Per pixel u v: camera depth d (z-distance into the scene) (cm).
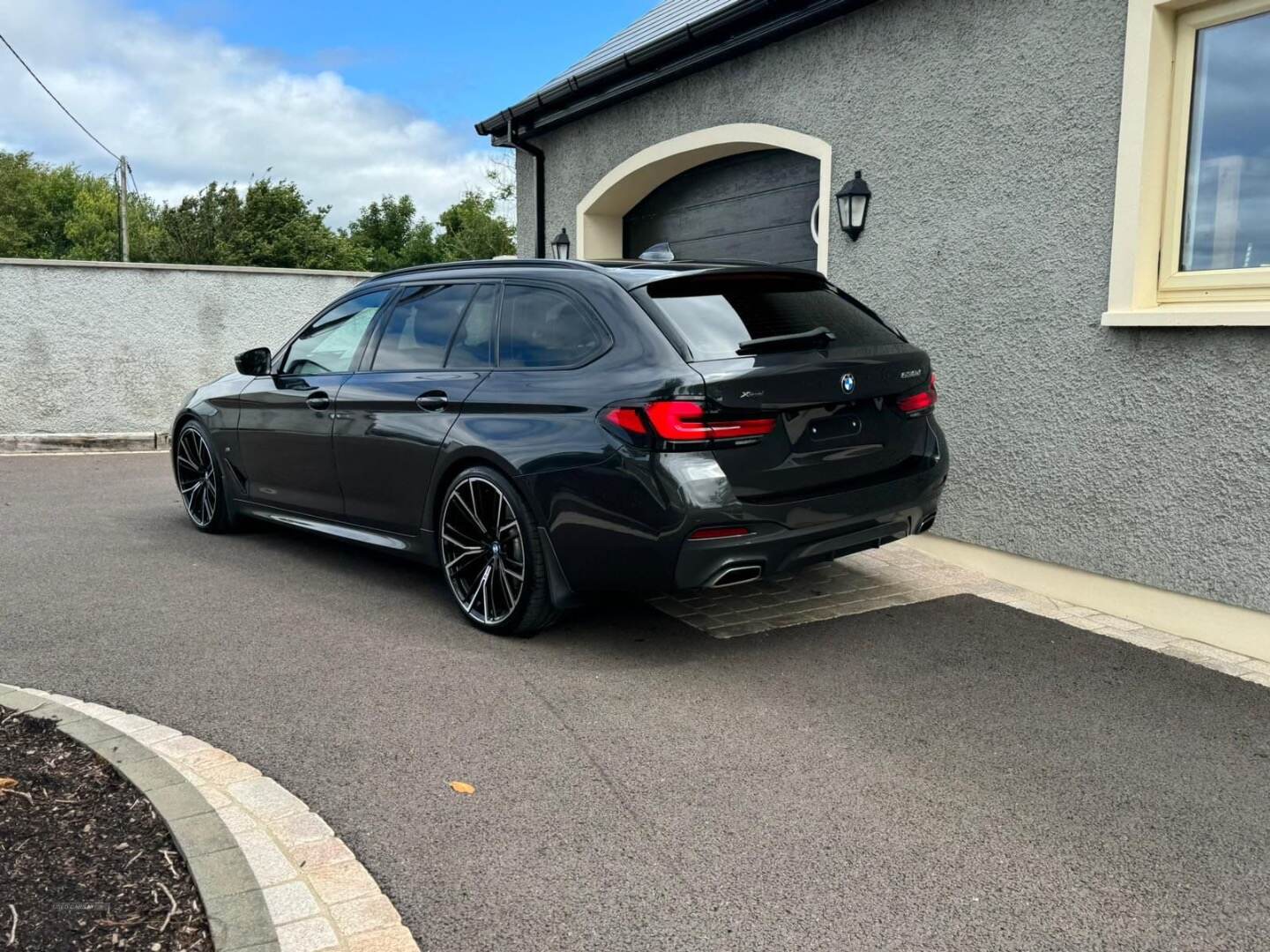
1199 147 458
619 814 296
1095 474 496
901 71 590
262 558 607
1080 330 498
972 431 562
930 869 267
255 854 271
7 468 961
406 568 586
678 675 409
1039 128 511
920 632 465
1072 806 302
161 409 1161
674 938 238
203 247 4347
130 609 499
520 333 459
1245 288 439
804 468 406
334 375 553
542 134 966
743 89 717
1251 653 435
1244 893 257
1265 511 425
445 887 259
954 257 565
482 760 331
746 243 788
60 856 261
